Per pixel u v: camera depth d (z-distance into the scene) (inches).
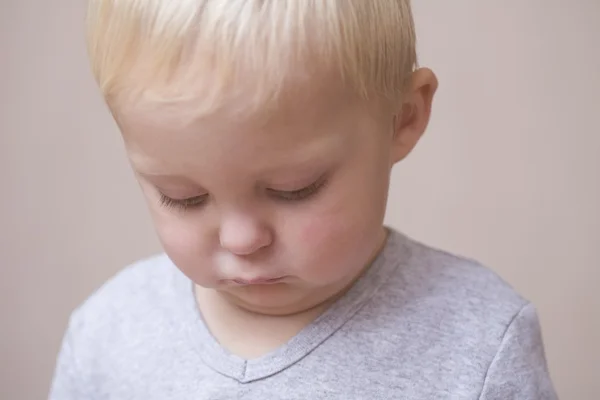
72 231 43.3
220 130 17.6
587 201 38.8
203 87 17.3
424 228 40.8
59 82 40.2
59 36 39.4
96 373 27.6
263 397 23.3
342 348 23.3
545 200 39.2
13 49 40.1
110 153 41.3
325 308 23.7
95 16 19.4
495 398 22.7
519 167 38.8
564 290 40.7
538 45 36.7
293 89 17.4
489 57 37.3
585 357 41.7
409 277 24.3
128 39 18.0
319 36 17.6
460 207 40.1
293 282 21.2
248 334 24.4
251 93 17.2
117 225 42.8
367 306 23.7
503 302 24.1
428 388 22.8
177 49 17.3
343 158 19.0
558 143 38.0
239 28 17.1
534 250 40.3
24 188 42.5
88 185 42.2
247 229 19.1
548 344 41.8
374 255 24.3
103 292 29.5
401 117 22.3
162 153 18.5
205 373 24.5
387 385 22.9
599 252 39.6
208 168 18.2
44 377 46.2
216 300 25.6
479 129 38.5
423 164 39.6
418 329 23.5
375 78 19.4
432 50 37.5
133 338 27.0
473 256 40.9
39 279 44.4
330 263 20.3
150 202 21.1
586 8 35.8
